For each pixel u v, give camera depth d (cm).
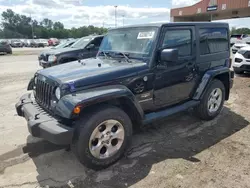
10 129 442
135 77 341
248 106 559
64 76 313
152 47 357
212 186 280
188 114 505
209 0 3134
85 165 302
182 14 3675
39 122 292
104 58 413
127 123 324
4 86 797
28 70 1172
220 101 490
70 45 1076
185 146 374
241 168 315
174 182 288
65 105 279
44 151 362
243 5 2714
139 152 356
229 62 511
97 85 309
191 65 420
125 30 409
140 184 285
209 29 450
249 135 410
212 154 349
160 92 381
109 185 283
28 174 306
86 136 288
